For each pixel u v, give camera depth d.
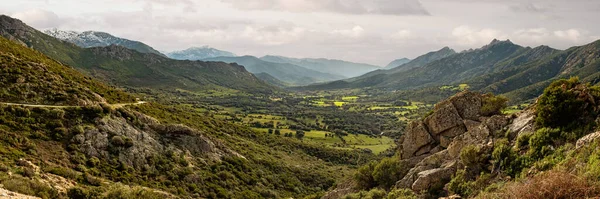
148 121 65.19
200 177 55.34
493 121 33.06
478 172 26.22
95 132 51.06
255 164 76.12
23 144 42.22
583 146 19.94
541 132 24.39
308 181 79.56
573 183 13.22
